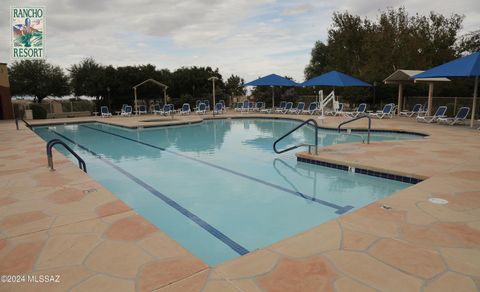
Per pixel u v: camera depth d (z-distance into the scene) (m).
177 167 7.36
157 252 2.73
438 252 2.63
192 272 2.40
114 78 24.50
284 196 5.21
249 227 4.05
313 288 2.16
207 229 4.02
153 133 13.58
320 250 2.70
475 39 21.97
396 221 3.27
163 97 27.20
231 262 2.54
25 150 8.20
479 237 2.89
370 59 22.72
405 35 22.95
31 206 3.92
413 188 4.36
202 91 29.14
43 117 20.17
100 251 2.76
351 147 7.89
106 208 3.82
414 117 16.22
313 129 13.58
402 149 7.44
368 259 2.54
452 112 15.71
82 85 26.09
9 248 2.85
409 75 14.34
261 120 18.44
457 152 6.92
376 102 20.58
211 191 5.53
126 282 2.29
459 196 4.00
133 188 5.78
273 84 19.19
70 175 5.46
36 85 25.80
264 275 2.34
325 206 4.73
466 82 18.31
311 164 7.03
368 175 5.92
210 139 11.67
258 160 7.94
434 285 2.18
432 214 3.44
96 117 20.91
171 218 4.39
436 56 22.55
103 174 6.82
